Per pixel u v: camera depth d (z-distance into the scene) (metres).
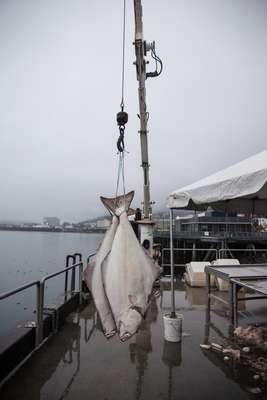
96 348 3.88
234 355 3.63
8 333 3.60
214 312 5.62
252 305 6.18
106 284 2.08
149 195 7.43
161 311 5.71
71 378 3.12
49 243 113.56
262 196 5.01
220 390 2.91
